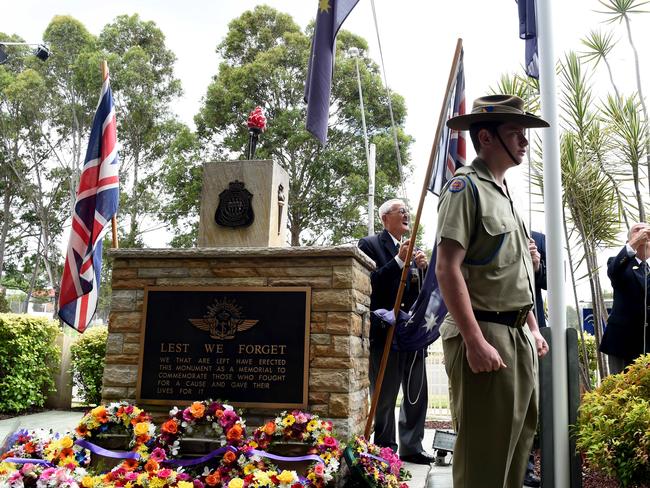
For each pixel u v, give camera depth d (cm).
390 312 500
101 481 336
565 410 407
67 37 2984
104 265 2762
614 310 503
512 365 260
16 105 2975
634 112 576
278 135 2256
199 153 2405
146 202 2903
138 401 406
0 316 874
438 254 260
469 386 261
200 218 461
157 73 3034
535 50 484
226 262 414
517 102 287
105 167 518
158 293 417
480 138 288
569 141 578
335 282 397
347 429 380
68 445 351
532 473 469
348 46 2350
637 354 488
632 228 487
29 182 3161
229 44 2470
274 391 392
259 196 457
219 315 407
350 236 2319
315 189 2302
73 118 2978
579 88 591
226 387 398
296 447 358
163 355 409
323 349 392
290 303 400
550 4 448
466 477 258
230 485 324
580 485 403
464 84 499
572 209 581
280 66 2323
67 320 510
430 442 702
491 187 276
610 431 358
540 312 496
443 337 278
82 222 511
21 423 363
